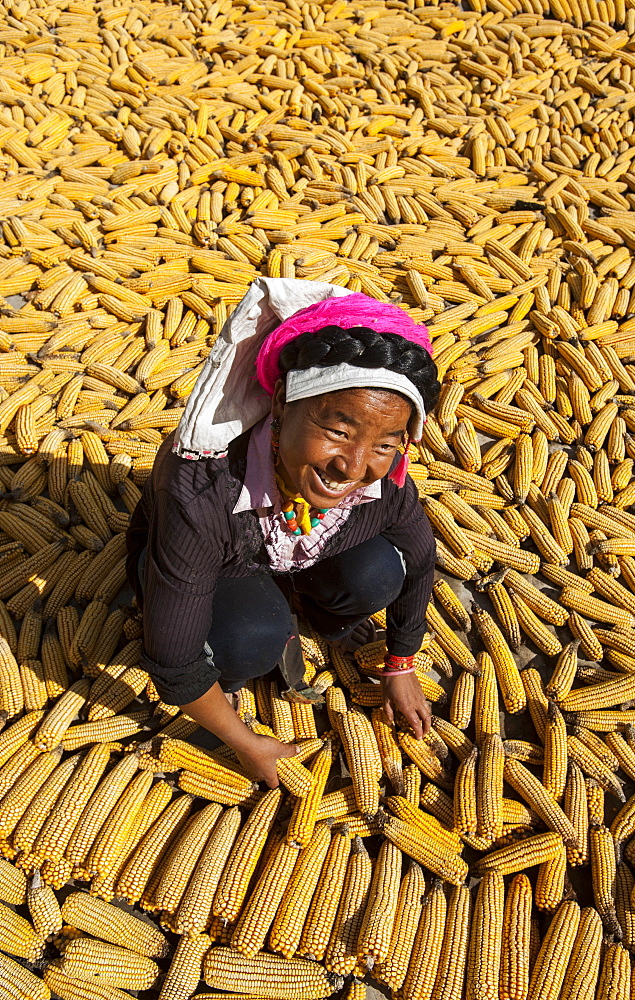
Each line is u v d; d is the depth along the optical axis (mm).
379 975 2545
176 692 2328
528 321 4797
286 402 1864
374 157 5781
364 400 1773
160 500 2115
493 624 3461
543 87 6410
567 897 2770
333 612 2873
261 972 2549
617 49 6762
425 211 5395
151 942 2611
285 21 6496
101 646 3193
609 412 4309
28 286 4699
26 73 5773
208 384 1969
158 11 6527
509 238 5266
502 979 2561
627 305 4914
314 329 1852
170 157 5551
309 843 2762
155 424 4117
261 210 5234
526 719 3277
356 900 2674
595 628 3541
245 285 4848
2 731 3057
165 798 2887
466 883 2824
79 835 2701
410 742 3053
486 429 4258
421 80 6289
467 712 3197
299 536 2273
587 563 3730
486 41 6660
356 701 3188
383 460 1904
